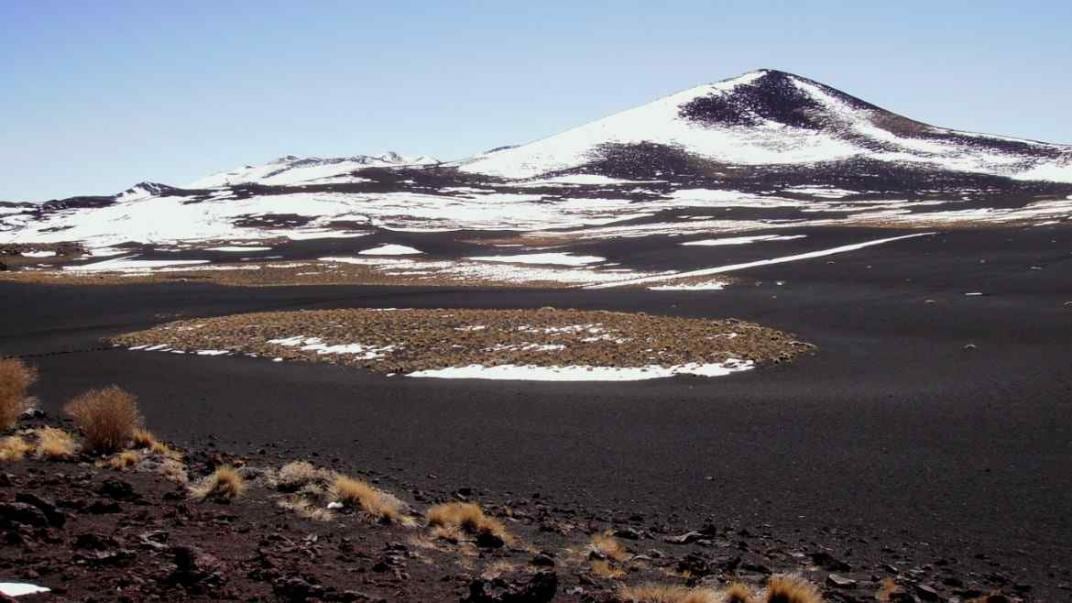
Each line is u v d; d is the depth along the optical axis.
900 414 18.72
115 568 6.77
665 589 7.70
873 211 118.94
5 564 6.55
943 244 62.38
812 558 10.24
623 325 32.72
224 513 9.75
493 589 7.06
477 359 27.53
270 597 6.58
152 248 101.69
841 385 22.08
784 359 25.91
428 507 12.09
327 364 28.03
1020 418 17.83
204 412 20.91
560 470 15.26
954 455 15.52
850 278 48.16
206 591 6.53
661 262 69.00
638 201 156.62
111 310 46.53
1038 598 9.06
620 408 20.33
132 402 15.00
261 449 16.67
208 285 60.28
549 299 46.28
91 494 9.79
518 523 11.44
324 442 17.56
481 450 16.77
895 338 29.19
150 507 9.64
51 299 51.56
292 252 91.69
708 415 19.34
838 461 15.45
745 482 14.34
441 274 67.00
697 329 31.42
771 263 59.72
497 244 95.12
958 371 23.09
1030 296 37.19
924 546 11.12
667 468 15.27
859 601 8.26
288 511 10.30
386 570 7.88
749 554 10.35
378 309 41.66
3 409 15.52
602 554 9.59
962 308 34.91
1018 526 11.84
